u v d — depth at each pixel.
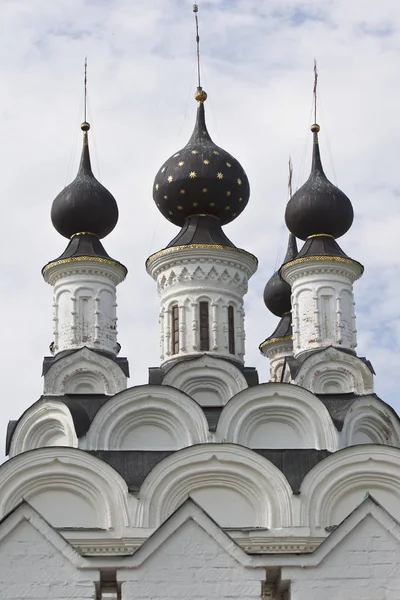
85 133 63.31
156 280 59.59
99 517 49.25
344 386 56.22
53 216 60.94
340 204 59.31
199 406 53.12
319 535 49.03
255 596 35.38
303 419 53.22
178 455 49.78
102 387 56.41
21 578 35.41
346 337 57.12
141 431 53.03
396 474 49.97
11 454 53.59
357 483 49.97
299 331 57.56
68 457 49.78
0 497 49.31
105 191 61.06
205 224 60.25
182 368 56.16
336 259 57.59
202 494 49.78
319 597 35.50
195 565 35.66
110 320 58.44
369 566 35.75
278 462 51.12
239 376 56.25
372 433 54.50
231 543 35.91
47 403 53.91
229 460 49.81
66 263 58.34
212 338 57.41
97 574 35.50
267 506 49.47
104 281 58.66
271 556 35.81
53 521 49.25
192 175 59.94
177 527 35.94
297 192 60.09
